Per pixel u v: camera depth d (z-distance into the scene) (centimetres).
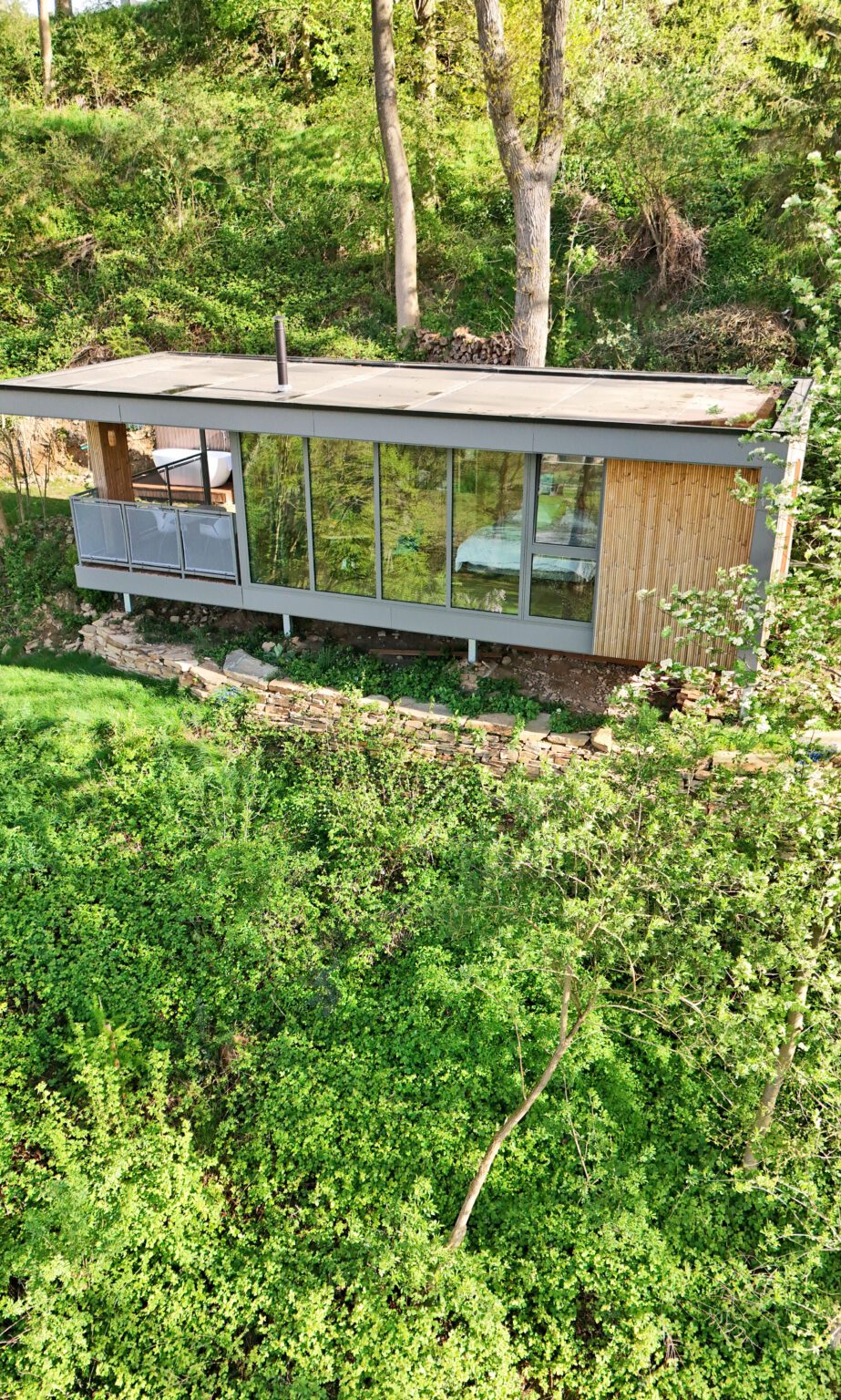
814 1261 696
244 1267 780
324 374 1465
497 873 801
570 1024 903
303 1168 845
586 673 1188
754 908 632
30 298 2278
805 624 622
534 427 1044
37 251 2352
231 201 2436
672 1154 838
